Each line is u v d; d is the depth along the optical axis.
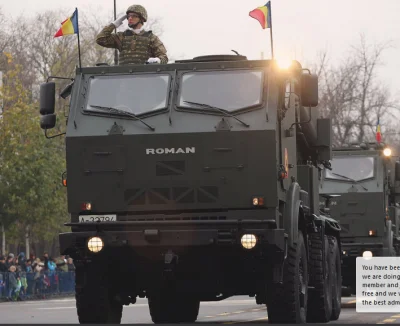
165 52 24.31
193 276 22.25
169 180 21.28
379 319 28.34
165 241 20.88
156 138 21.34
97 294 22.08
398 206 45.81
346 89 88.06
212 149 21.20
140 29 24.36
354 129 88.50
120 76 22.30
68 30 23.30
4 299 51.84
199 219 21.16
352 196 41.47
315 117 27.38
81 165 21.58
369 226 41.34
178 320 27.47
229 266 22.11
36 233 66.38
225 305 39.25
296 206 22.41
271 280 22.09
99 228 21.20
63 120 62.66
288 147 22.89
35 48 91.12
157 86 22.06
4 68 86.00
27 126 60.47
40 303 46.75
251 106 21.48
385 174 42.38
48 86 22.33
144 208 21.34
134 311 33.19
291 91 23.39
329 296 27.39
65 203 63.31
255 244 20.75
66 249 21.27
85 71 22.48
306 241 24.31
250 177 21.12
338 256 29.72
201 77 22.05
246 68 22.08
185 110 21.64
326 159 28.05
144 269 22.05
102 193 21.48
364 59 89.00
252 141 21.16
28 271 55.84
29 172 60.41
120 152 21.45
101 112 21.84
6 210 61.09
